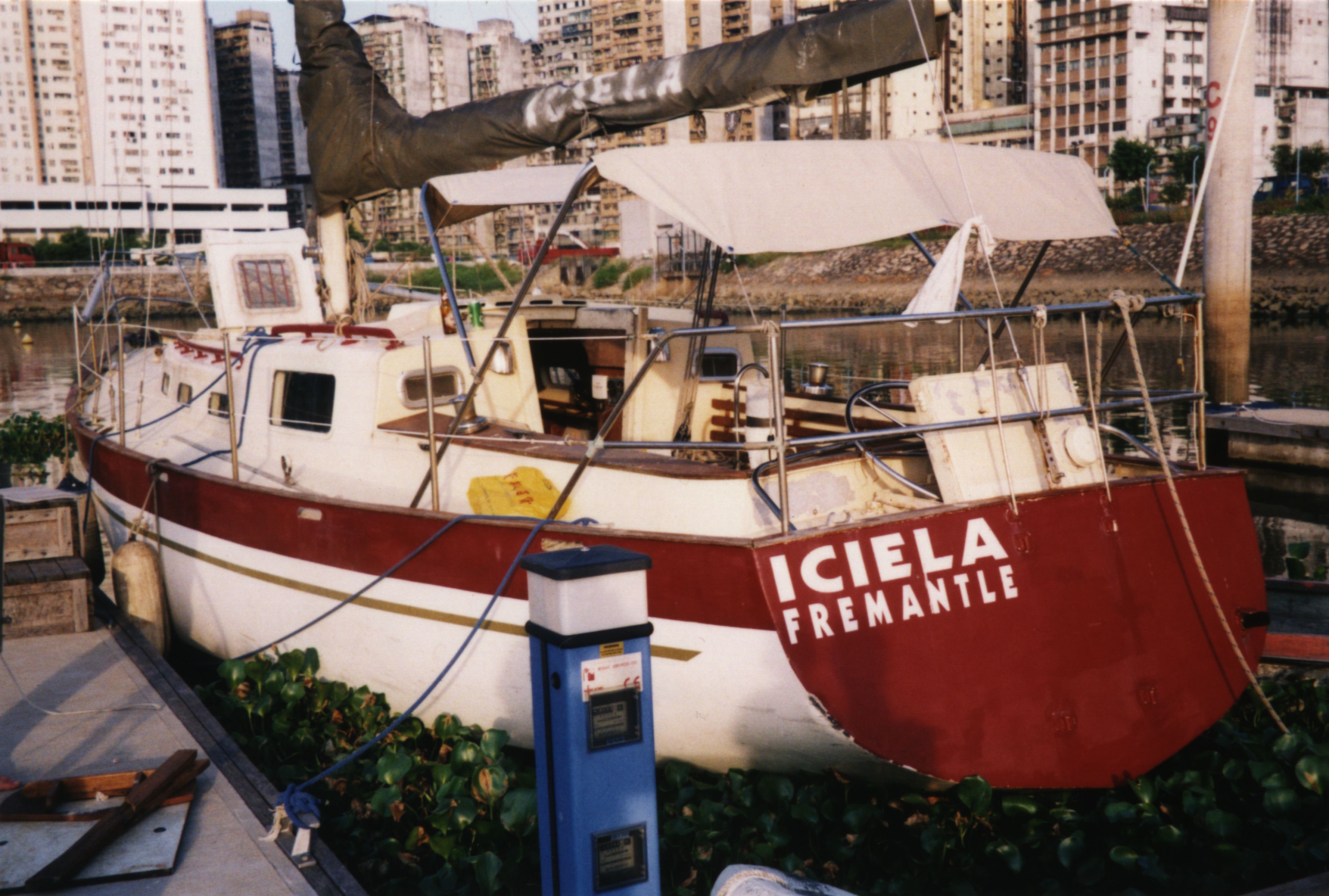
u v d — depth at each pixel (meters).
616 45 100.12
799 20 5.01
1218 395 15.66
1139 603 4.38
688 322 6.33
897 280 51.03
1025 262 49.22
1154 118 81.12
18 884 3.49
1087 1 82.25
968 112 88.88
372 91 6.91
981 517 4.17
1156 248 45.75
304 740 5.04
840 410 5.89
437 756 5.15
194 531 6.20
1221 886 3.93
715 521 4.31
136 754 4.59
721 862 4.04
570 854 3.05
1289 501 11.85
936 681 4.07
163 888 3.54
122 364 7.43
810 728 4.03
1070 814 4.21
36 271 63.41
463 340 5.22
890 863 4.10
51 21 92.19
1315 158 67.56
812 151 4.44
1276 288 41.72
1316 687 5.09
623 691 3.07
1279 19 83.75
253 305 8.20
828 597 3.97
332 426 5.75
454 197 5.40
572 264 18.88
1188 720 4.45
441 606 4.88
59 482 13.47
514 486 4.80
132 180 46.06
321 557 5.35
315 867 3.69
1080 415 4.45
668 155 4.23
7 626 6.21
